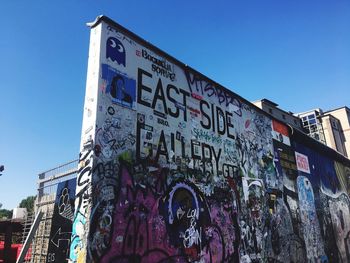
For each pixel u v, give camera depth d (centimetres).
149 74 594
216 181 692
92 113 481
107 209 455
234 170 761
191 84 700
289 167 1023
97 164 458
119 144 499
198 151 665
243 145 823
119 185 482
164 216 543
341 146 4238
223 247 657
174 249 545
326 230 1139
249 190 793
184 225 579
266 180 878
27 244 657
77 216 448
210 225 639
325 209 1185
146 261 490
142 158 532
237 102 852
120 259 454
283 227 888
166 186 563
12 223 1444
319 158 1275
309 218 1048
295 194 1009
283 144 1030
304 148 1170
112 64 524
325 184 1247
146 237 501
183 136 636
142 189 517
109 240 446
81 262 418
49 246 989
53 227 999
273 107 3962
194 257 581
